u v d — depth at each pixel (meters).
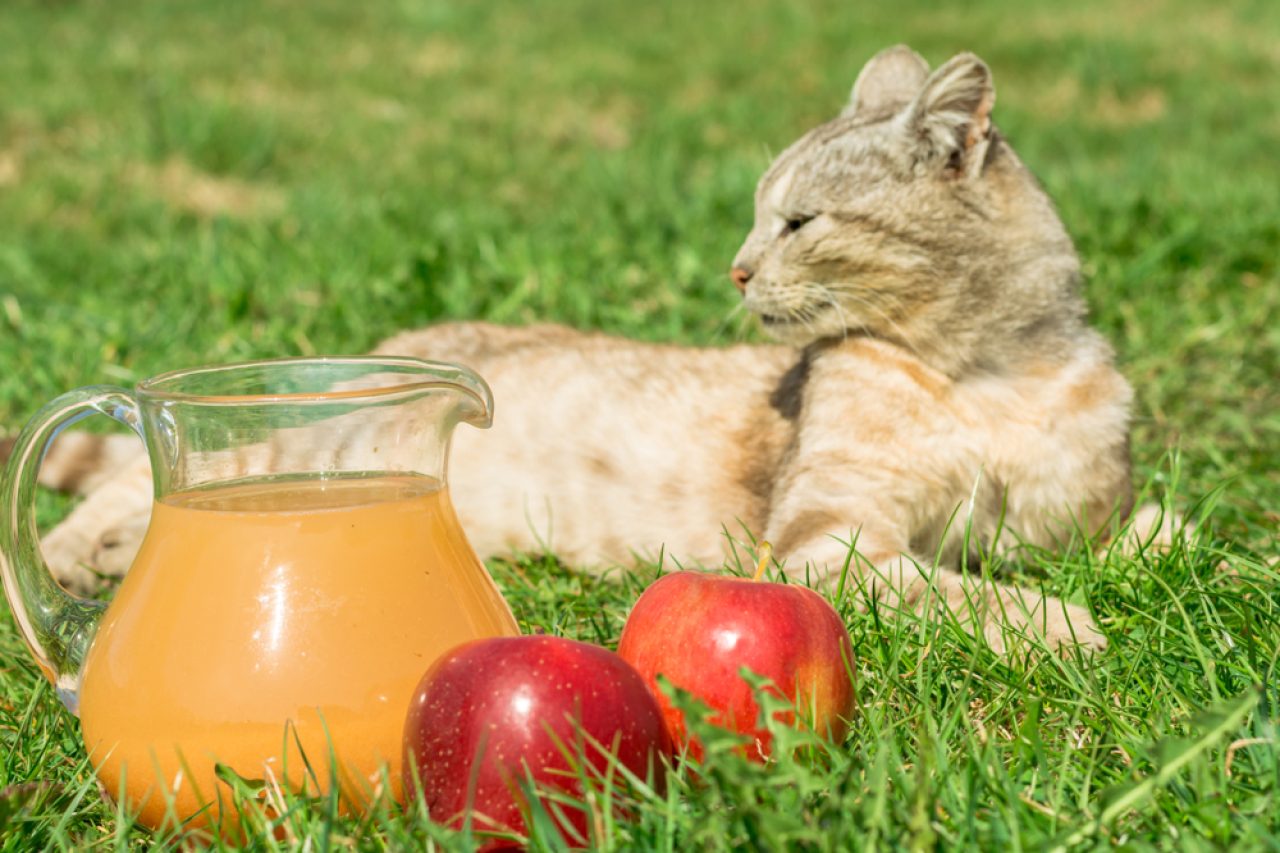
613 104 3.95
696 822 0.69
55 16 4.93
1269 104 3.71
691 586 0.76
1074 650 0.86
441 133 3.49
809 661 0.75
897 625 0.86
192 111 3.09
